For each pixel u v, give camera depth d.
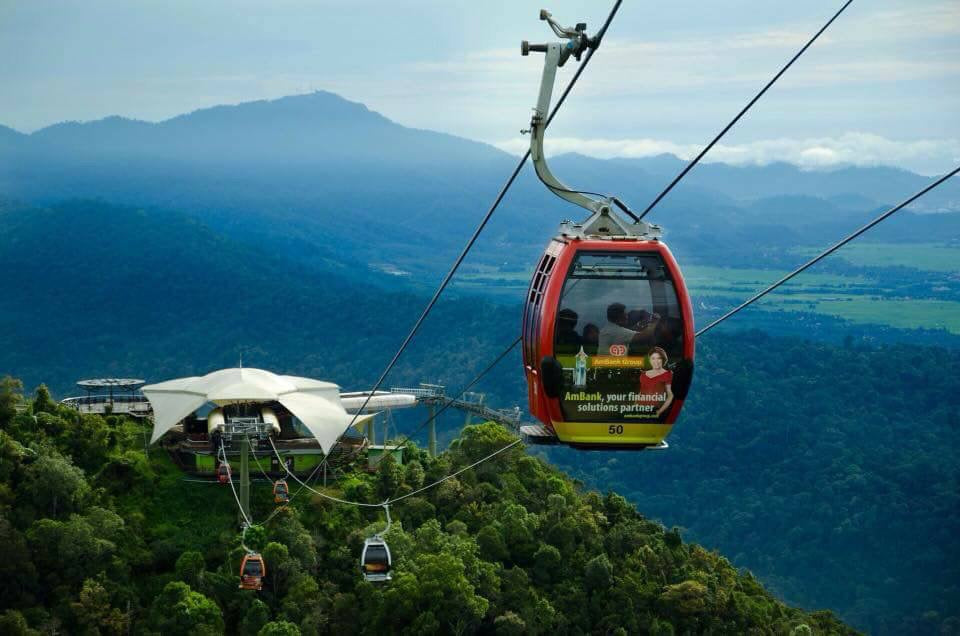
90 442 97.56
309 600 85.75
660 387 32.28
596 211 32.56
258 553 80.06
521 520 100.69
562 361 32.09
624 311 32.12
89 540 85.19
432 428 133.00
